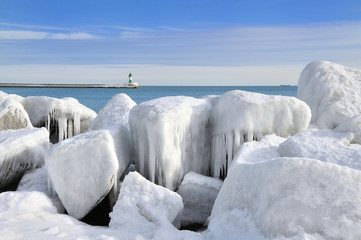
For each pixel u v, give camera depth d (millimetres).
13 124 7242
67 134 9102
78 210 4336
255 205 3152
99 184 4344
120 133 5188
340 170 2893
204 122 5633
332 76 7199
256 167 3404
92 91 91188
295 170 3000
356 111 6434
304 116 5426
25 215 3828
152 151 4977
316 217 2719
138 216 3996
